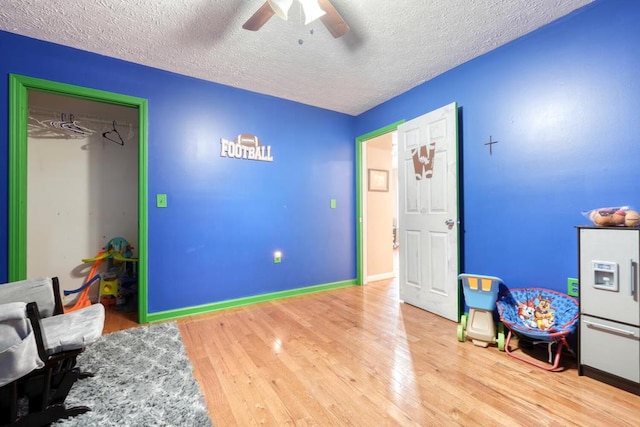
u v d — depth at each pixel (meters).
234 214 3.06
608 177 1.79
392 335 2.28
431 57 2.48
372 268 4.23
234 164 3.06
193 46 2.29
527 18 1.99
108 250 3.40
